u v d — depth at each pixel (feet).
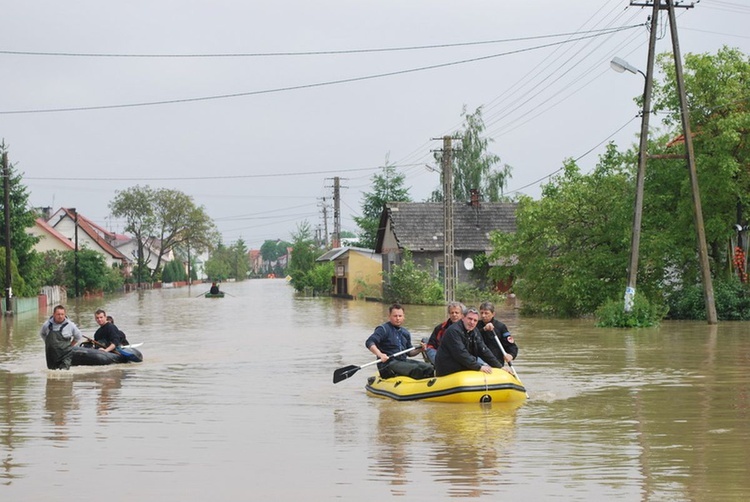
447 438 38.63
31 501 28.71
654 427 40.81
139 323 132.87
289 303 214.07
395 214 209.15
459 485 30.14
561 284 123.54
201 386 58.49
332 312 162.91
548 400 49.37
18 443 38.60
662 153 119.96
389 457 34.88
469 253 203.82
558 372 62.69
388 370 54.60
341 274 258.16
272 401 51.24
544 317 126.93
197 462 34.42
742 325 105.19
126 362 73.46
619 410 45.78
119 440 39.19
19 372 67.31
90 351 71.00
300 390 56.18
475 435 39.22
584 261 122.01
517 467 32.76
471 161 249.14
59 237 297.94
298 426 42.50
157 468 33.37
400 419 43.83
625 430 40.06
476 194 210.38
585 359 71.26
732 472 31.63
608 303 107.45
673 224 117.80
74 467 33.65
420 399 49.57
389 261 219.00
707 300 107.34
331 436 39.65
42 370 68.64
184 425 43.14
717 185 113.29
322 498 28.76
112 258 389.80
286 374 65.26
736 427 40.60
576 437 38.47
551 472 31.89
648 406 47.06
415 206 211.20
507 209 211.20
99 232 473.26
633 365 66.64
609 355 74.02
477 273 203.92
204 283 571.69
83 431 41.55
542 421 42.63
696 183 107.14
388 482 30.73
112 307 196.44
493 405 47.70
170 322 135.33
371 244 276.00
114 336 74.84
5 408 49.08
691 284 120.47
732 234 117.39
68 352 68.64
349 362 73.46
